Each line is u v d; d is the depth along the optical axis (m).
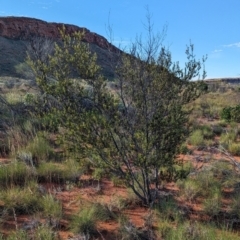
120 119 4.53
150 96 4.54
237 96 23.39
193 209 4.77
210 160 7.38
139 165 4.61
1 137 7.98
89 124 4.44
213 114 16.00
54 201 4.57
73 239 3.75
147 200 4.87
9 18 63.84
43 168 5.97
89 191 5.40
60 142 4.72
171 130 4.59
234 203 4.74
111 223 4.28
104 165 4.70
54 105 5.02
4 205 4.50
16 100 11.35
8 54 52.59
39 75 4.71
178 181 5.60
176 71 4.67
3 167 5.66
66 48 4.66
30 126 8.15
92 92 4.61
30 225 3.98
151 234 3.89
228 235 3.77
